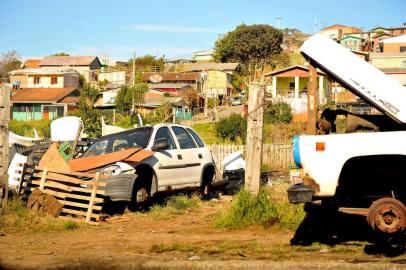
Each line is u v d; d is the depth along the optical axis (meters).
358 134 7.18
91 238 8.95
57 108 66.56
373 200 7.68
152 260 7.07
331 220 8.98
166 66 110.50
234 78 88.25
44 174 11.07
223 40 100.00
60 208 10.64
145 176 11.97
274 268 6.59
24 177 11.57
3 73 91.06
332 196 7.26
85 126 30.42
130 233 9.37
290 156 22.80
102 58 116.88
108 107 65.56
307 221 9.10
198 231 9.33
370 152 7.08
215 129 39.25
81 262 7.14
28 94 69.12
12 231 9.59
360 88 7.34
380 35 85.25
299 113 44.12
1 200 10.42
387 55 55.03
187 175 13.24
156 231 9.50
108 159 11.52
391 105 7.22
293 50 109.06
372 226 7.05
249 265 6.67
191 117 55.28
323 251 7.30
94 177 10.84
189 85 77.06
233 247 7.74
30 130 38.34
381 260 6.69
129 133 12.90
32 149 14.20
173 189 12.73
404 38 68.50
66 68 86.94
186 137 13.83
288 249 7.50
